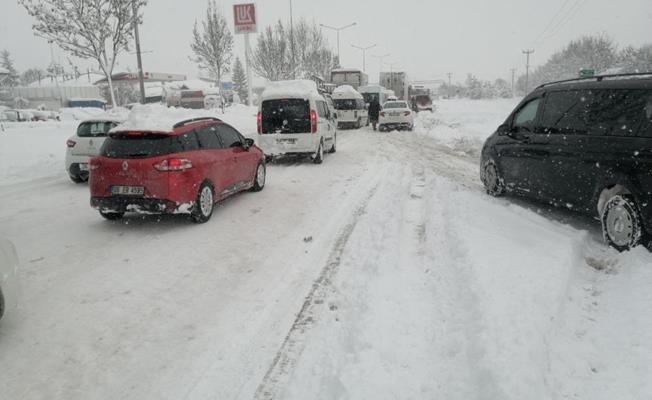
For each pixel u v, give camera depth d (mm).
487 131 21953
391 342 3498
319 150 13039
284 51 41281
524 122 7305
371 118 26891
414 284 4492
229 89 56812
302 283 4738
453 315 3846
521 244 5176
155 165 6539
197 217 7078
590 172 5629
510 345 3172
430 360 3277
